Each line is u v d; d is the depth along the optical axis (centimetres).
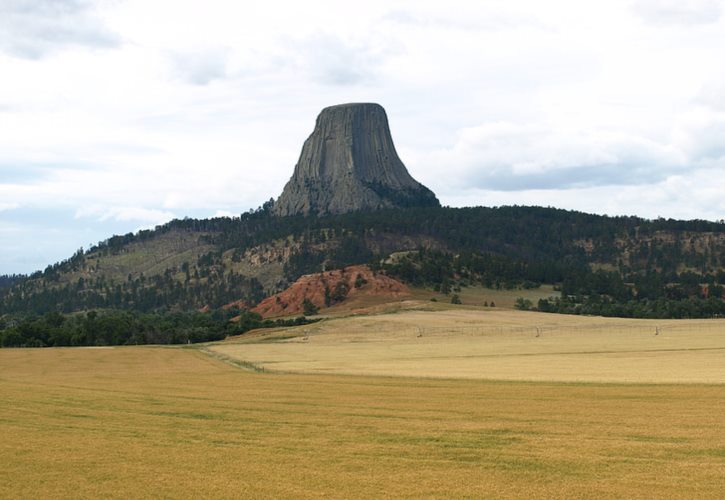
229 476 2380
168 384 5550
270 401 4262
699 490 2116
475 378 5441
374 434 3061
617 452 2597
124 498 2167
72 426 3391
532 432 3028
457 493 2142
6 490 2259
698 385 4544
